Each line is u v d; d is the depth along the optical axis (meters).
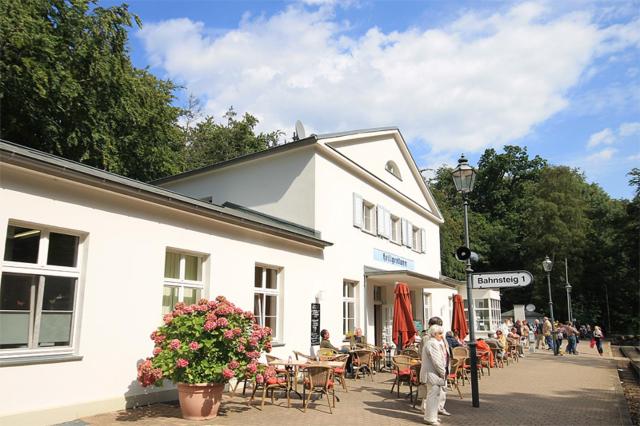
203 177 18.41
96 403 8.02
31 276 7.52
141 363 8.51
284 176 16.27
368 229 19.39
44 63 15.95
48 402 7.33
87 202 8.26
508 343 20.91
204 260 10.93
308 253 14.74
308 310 14.44
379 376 14.60
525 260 53.34
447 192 56.31
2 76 15.32
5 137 17.03
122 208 8.89
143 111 21.48
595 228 55.72
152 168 23.44
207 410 7.91
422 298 23.25
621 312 53.69
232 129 38.16
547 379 14.79
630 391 14.57
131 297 8.86
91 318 8.12
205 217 10.62
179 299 10.28
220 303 8.27
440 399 8.73
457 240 43.38
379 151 20.64
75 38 17.45
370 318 18.30
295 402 9.97
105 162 19.02
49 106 16.89
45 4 16.66
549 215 51.53
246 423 7.83
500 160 60.22
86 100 17.92
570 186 53.28
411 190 24.16
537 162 60.38
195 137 38.84
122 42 19.22
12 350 7.14
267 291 13.07
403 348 14.13
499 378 14.99
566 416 9.15
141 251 9.18
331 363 9.77
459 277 42.53
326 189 16.08
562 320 51.47
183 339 7.87
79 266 8.18
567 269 49.31
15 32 14.77
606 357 24.11
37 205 7.47
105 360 8.27
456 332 15.50
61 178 7.66
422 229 25.22
